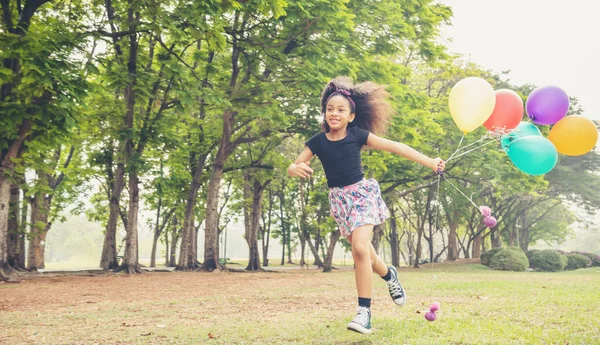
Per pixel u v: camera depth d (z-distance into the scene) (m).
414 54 19.67
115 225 19.61
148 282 13.15
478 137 21.23
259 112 14.52
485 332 3.88
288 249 46.19
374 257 3.84
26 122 12.20
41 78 10.51
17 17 12.92
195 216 27.72
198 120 20.66
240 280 13.96
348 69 14.91
